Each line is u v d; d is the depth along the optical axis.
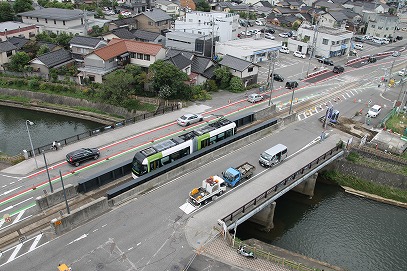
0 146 48.72
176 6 120.44
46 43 75.50
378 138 49.31
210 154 40.16
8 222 30.23
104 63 62.50
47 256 26.42
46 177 36.75
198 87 61.03
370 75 77.38
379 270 32.72
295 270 26.53
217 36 85.50
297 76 74.62
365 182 44.91
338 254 34.47
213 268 26.02
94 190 34.91
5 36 75.56
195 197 32.22
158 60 59.62
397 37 114.69
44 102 62.28
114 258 26.41
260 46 83.62
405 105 60.78
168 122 50.50
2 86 64.81
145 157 35.16
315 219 39.53
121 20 92.25
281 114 55.31
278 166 39.81
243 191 34.91
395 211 41.34
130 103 57.69
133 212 31.22
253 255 26.98
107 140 44.81
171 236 28.73
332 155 42.97
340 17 113.69
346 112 57.59
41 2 105.44
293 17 123.06
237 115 53.69
